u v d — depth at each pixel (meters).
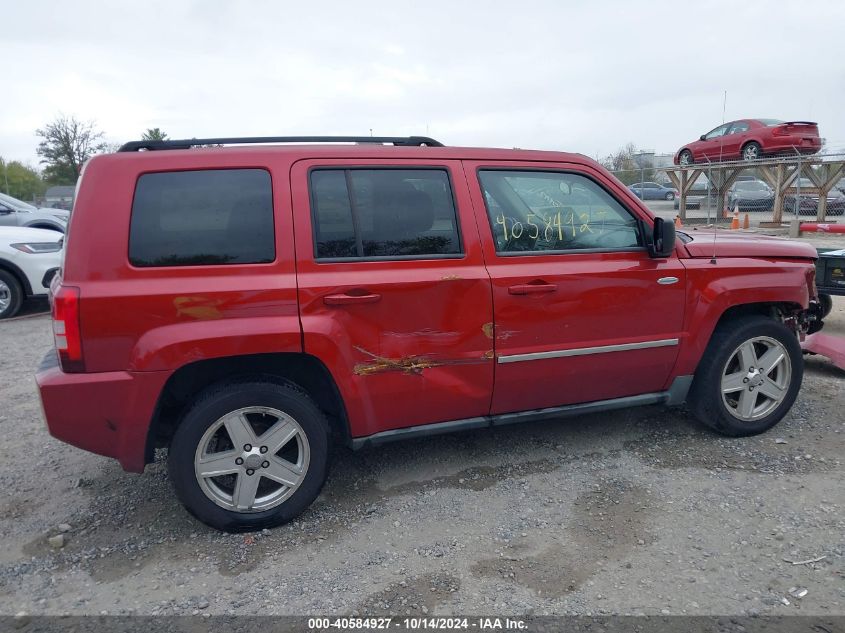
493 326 3.51
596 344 3.74
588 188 3.81
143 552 3.13
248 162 3.20
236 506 3.22
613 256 3.78
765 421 4.25
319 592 2.79
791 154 17.50
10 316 8.74
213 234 3.11
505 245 3.58
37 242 8.85
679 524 3.24
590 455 4.05
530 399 3.75
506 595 2.74
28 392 5.54
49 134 62.69
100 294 2.92
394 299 3.31
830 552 2.97
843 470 3.76
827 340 5.61
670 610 2.62
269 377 3.26
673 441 4.23
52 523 3.42
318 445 3.32
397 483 3.76
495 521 3.32
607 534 3.18
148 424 3.05
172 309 3.00
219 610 2.69
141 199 3.04
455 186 3.51
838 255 6.53
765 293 4.09
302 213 3.21
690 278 3.92
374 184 3.38
